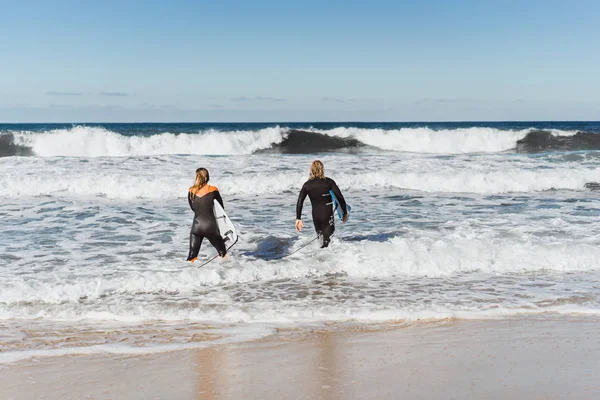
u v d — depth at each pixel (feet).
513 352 15.49
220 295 22.82
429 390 12.48
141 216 40.11
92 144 83.30
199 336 17.57
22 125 250.57
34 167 58.75
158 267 26.94
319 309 20.70
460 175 55.26
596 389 12.51
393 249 29.22
